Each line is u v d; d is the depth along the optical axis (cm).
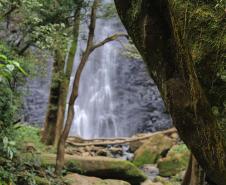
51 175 741
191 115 274
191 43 235
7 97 553
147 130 1820
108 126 1881
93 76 1952
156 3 304
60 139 793
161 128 1791
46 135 1149
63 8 767
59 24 756
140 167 1212
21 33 743
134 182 923
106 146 1396
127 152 1373
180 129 290
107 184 796
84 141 1365
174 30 271
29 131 1166
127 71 1916
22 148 783
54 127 1155
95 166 886
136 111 1858
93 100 1923
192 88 263
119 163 902
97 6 822
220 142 233
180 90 288
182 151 1156
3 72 266
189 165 630
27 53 775
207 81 226
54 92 1166
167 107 308
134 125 1847
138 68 1892
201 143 265
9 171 573
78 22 839
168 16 291
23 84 696
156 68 321
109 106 1911
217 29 223
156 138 1289
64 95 1124
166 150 1253
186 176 638
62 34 741
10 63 259
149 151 1255
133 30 341
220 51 219
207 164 266
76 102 1897
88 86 1933
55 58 960
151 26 312
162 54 307
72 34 854
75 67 1875
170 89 296
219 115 221
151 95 1841
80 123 1869
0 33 742
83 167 876
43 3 732
